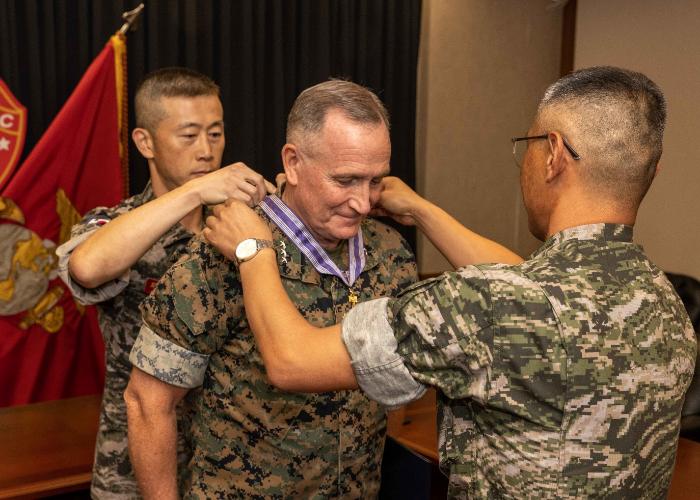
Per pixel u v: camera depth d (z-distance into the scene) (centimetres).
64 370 262
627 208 106
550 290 99
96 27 307
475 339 98
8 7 288
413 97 406
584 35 478
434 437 220
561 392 97
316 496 136
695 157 424
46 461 204
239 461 135
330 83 127
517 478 99
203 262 131
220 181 145
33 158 250
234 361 133
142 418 136
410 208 157
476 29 450
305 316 133
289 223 134
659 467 104
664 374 102
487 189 472
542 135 109
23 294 251
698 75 420
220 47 342
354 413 136
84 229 179
